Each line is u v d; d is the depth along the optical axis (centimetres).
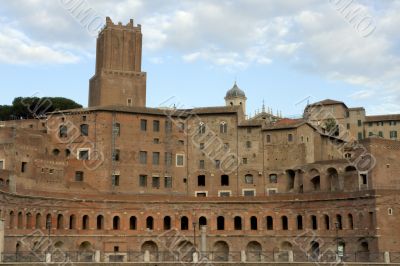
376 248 9875
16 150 10812
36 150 11356
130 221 11925
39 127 13400
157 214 11950
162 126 13150
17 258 8294
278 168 12975
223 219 12138
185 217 12131
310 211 11356
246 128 13325
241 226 11981
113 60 14162
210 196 12694
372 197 10131
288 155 12938
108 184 12381
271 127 13225
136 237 11669
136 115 12912
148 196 11988
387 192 10088
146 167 12794
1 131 11175
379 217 9975
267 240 11675
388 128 16750
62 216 11050
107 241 11456
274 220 11738
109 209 11669
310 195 11412
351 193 10644
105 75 13962
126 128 12781
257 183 13050
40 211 10481
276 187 12925
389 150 11300
